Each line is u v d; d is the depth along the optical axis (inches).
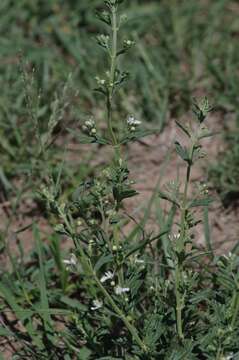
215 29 276.5
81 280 178.5
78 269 140.9
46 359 156.7
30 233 201.9
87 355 155.3
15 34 272.2
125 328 162.7
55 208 134.1
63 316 173.2
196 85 252.2
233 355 138.7
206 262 183.6
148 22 278.7
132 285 141.1
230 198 208.4
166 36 269.7
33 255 188.5
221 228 198.7
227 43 267.3
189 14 281.3
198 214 197.8
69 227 133.4
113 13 133.0
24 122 228.5
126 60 257.1
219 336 131.3
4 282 175.6
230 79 246.7
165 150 229.9
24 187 202.5
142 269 148.4
